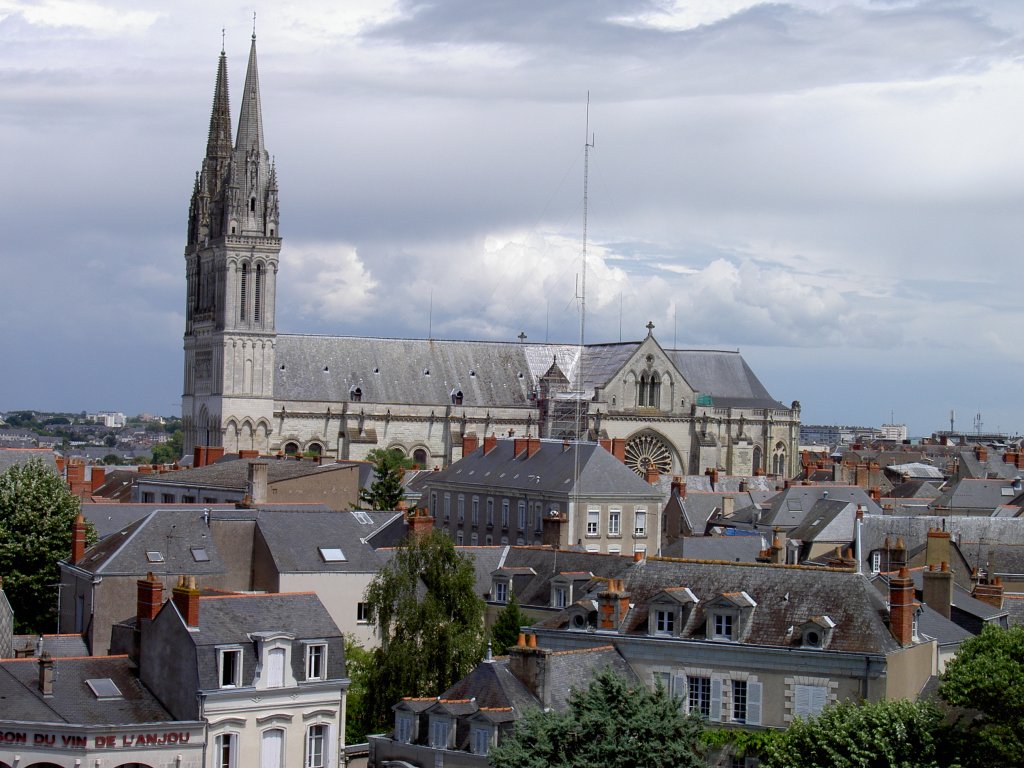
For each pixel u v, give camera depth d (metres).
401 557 121.19
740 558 155.00
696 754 86.81
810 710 95.25
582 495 182.75
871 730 87.50
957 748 87.31
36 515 148.25
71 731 92.75
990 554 147.25
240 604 100.31
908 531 158.25
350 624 126.81
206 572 123.81
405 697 108.12
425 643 114.06
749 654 96.94
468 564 121.88
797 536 168.88
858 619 96.19
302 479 191.75
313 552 127.12
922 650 98.81
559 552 132.50
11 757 93.12
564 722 83.88
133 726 93.75
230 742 96.75
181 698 96.38
